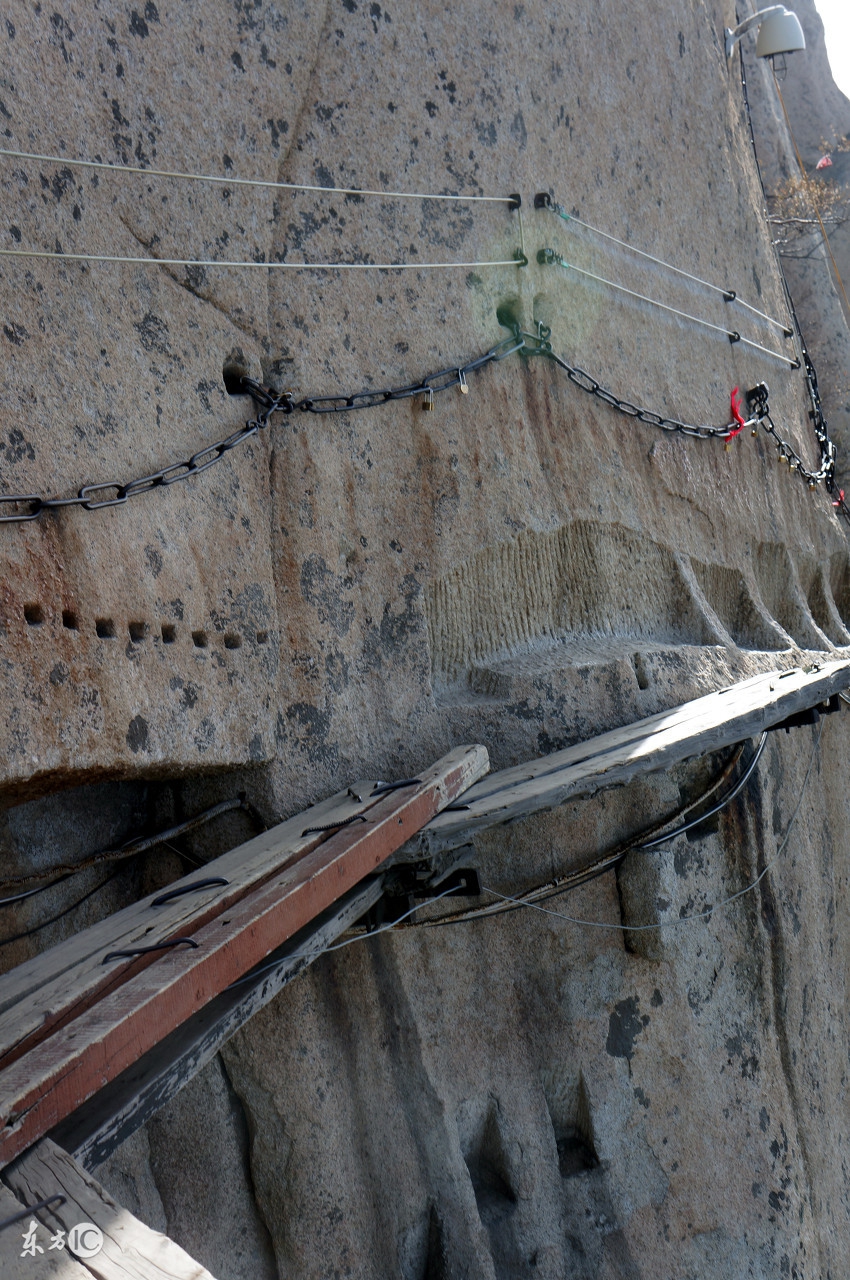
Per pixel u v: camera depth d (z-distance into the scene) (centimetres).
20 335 245
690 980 412
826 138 1112
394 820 276
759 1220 415
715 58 552
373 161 348
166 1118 315
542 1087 385
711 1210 405
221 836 316
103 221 271
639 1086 400
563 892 389
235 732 295
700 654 428
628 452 438
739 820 444
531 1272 365
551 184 410
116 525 263
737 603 507
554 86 416
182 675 278
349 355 339
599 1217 384
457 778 312
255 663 304
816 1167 452
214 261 301
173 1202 314
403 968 354
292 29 327
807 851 517
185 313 292
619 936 400
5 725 226
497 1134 374
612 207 446
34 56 254
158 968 214
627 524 429
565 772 318
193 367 293
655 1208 395
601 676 384
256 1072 322
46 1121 177
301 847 267
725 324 530
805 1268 425
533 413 396
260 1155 328
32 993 216
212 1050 232
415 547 353
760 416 532
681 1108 407
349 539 336
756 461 545
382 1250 342
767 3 1110
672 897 399
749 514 524
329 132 337
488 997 375
